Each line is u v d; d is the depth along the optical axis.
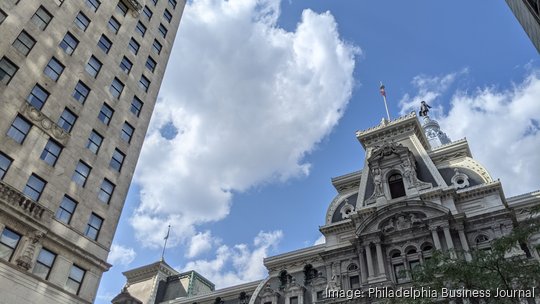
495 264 33.00
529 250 48.41
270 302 67.00
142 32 69.62
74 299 44.75
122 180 56.69
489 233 53.97
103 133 55.75
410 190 62.03
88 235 49.47
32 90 47.66
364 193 67.25
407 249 57.38
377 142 73.25
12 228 41.03
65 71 52.56
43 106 48.31
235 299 76.00
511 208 55.78
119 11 65.56
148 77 67.81
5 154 42.72
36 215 43.25
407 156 65.44
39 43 50.03
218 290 78.94
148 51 69.50
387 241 58.81
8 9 47.56
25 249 41.25
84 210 49.53
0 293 37.88
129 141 60.19
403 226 58.50
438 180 61.91
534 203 54.81
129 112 61.53
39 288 41.47
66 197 48.03
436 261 36.88
